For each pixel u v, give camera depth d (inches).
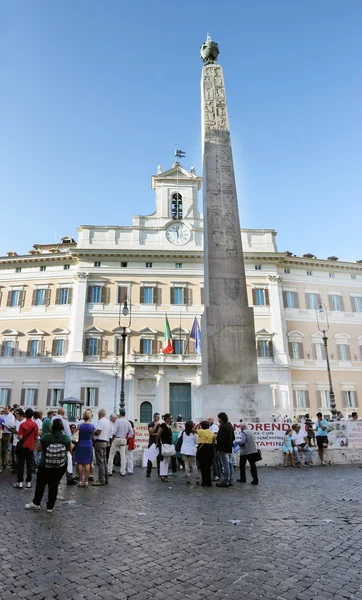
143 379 1366.9
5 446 520.7
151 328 1429.6
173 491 351.3
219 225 593.9
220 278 565.3
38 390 1396.4
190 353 1421.0
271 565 168.9
